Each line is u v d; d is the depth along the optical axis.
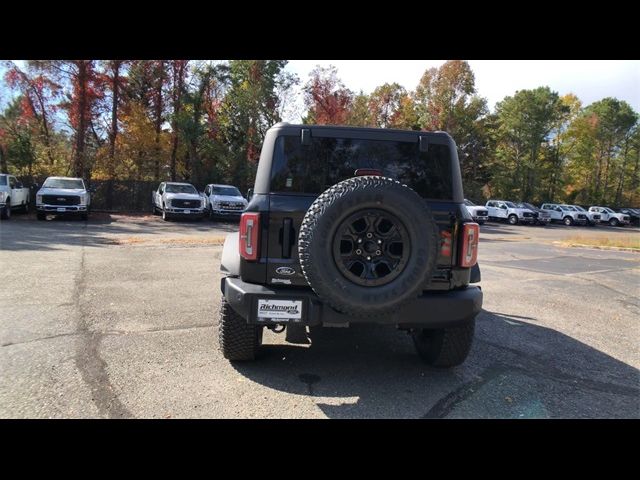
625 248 18.34
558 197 60.34
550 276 10.51
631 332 6.05
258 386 3.83
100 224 18.95
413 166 3.95
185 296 6.72
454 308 3.60
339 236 3.27
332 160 3.89
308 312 3.54
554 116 53.88
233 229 18.86
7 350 4.36
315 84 34.12
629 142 64.06
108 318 5.49
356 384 3.97
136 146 29.02
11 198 18.75
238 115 32.94
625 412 3.62
